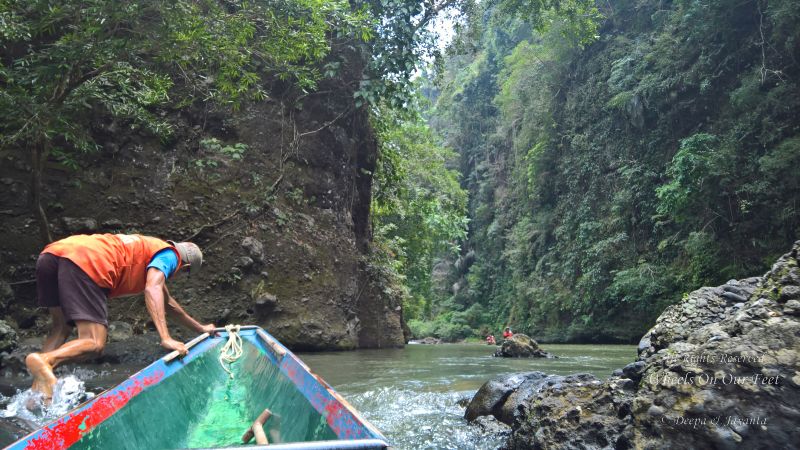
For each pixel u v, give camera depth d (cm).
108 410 218
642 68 2144
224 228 938
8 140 642
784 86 1605
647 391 277
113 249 353
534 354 1008
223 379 342
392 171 1596
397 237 1831
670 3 2256
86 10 599
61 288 336
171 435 243
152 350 725
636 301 2020
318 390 240
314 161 1122
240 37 741
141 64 735
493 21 1830
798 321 261
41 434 184
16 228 766
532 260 2881
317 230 1083
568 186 2616
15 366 564
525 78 2983
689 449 244
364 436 178
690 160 1669
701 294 426
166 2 623
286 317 962
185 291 876
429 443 347
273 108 1067
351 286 1149
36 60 633
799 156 1490
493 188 3691
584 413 312
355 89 1224
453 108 4175
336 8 948
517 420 353
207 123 982
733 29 1812
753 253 1645
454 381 602
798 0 1552
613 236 2212
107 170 858
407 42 1156
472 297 3697
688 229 1888
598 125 2439
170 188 906
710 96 1905
